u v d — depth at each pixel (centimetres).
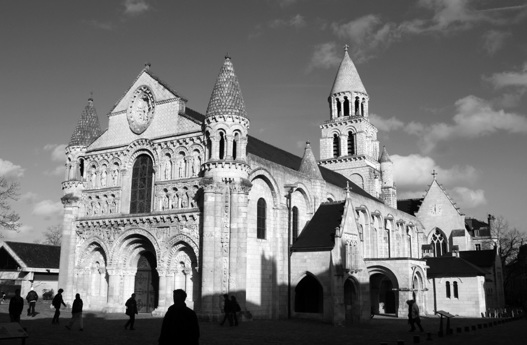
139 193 5697
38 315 4766
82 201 6044
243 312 4731
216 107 5041
